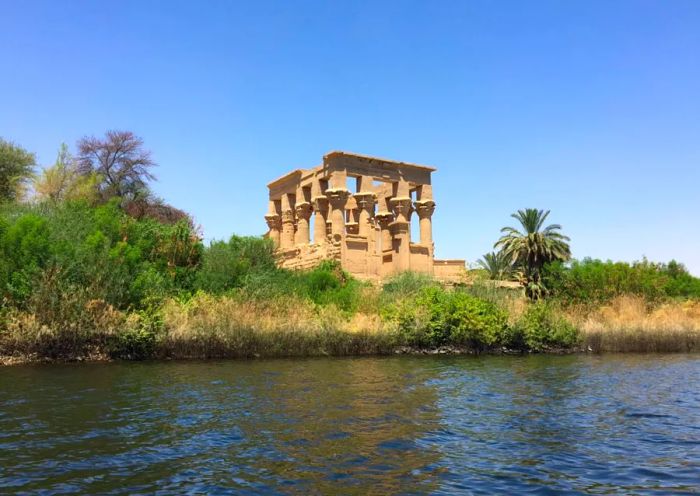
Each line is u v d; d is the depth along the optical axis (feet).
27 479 22.30
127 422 32.58
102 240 72.33
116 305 67.31
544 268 147.43
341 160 134.21
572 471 25.00
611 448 29.19
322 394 43.96
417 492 21.76
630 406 41.75
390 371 60.64
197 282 88.53
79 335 63.00
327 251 128.57
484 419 36.09
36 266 63.62
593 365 71.77
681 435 32.32
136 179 145.48
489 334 88.02
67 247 67.31
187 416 34.60
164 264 88.22
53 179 116.88
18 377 49.83
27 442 27.76
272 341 74.38
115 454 26.03
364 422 34.04
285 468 24.50
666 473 24.85
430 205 146.41
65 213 83.10
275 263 110.22
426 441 29.76
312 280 104.12
